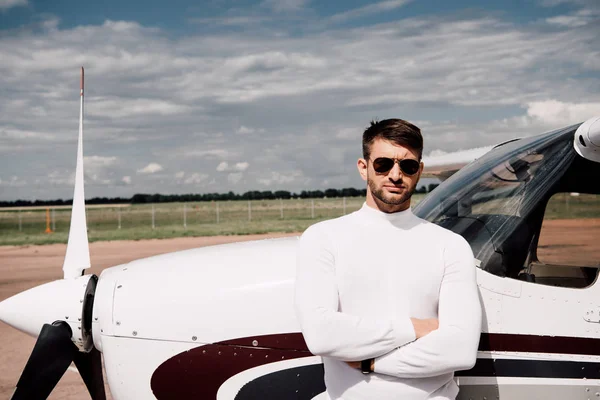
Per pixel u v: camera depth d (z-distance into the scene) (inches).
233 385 96.3
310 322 73.9
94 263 519.2
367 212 78.8
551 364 94.7
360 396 74.3
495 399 94.0
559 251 109.1
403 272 75.0
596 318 95.6
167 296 100.0
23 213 2635.3
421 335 72.7
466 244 77.9
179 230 891.4
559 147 107.9
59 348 105.2
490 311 94.6
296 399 95.2
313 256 76.9
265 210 1798.7
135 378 99.0
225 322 97.1
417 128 76.5
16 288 391.2
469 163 132.3
